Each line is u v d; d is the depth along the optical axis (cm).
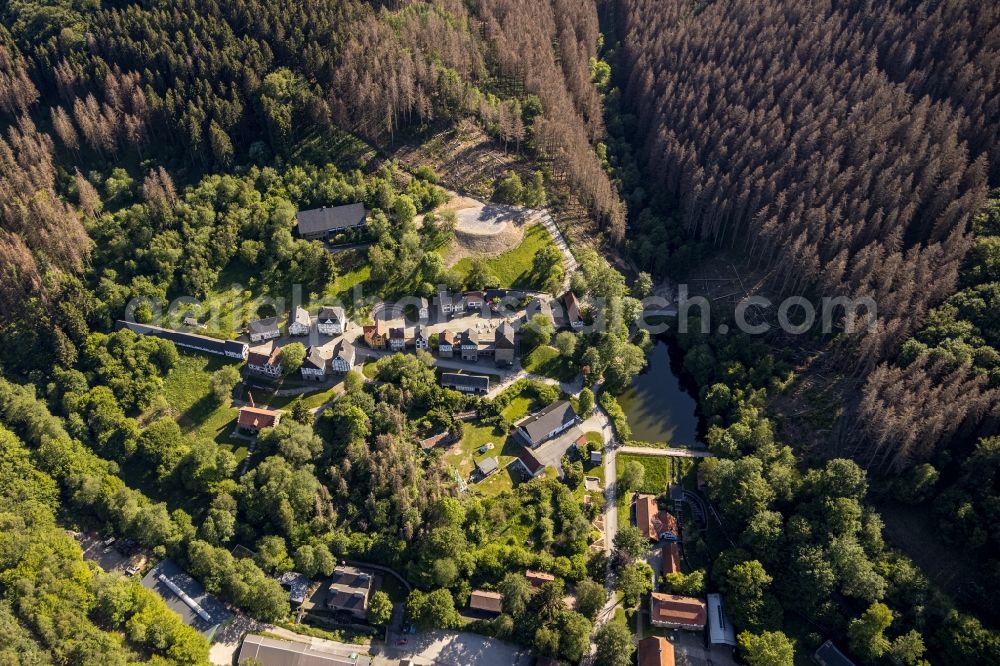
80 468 16412
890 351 17700
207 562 14788
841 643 14375
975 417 15538
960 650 13200
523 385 19300
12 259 19312
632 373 19900
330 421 17788
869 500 16112
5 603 13825
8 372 18388
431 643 14488
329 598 14825
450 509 15588
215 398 18438
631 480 16912
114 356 18612
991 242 18375
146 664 13075
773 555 15200
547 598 14438
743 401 18325
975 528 14675
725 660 14388
